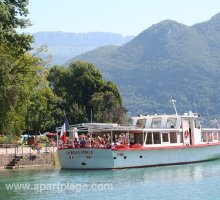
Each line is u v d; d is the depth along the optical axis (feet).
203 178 158.40
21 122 229.45
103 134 196.65
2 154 194.49
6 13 153.28
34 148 212.84
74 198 119.96
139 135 194.39
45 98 255.91
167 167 194.39
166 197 121.29
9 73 187.42
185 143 210.38
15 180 154.51
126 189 134.21
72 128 195.83
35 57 224.74
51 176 164.96
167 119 210.18
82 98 386.11
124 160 184.14
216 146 229.04
